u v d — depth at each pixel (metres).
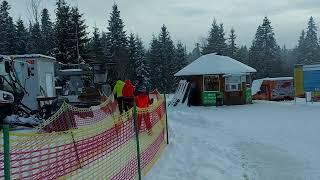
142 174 8.65
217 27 100.44
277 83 39.00
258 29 96.69
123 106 17.41
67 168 5.82
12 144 5.38
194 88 30.72
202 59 31.44
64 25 55.91
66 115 14.06
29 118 15.94
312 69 28.80
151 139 10.54
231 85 30.39
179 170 9.20
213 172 8.93
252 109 26.17
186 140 13.56
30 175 4.95
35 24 59.69
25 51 64.62
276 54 96.06
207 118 19.70
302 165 9.86
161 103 13.44
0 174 4.49
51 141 5.89
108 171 7.22
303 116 21.00
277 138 14.04
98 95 22.75
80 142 6.38
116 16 74.69
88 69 31.59
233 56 101.75
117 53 67.38
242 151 11.64
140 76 14.56
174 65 77.81
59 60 55.19
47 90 22.22
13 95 16.39
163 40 81.38
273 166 9.73
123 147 8.12
